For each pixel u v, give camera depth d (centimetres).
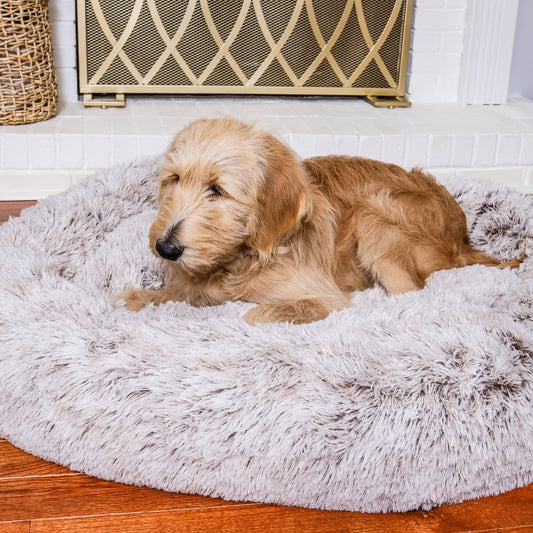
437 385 169
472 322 188
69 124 284
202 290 211
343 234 218
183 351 179
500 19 316
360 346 179
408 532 166
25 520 164
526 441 169
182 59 302
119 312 192
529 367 174
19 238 222
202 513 169
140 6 294
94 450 175
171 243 192
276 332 185
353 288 220
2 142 274
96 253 228
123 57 300
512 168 297
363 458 165
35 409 181
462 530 167
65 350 181
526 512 173
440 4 315
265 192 198
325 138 284
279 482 167
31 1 273
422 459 165
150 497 174
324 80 313
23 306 192
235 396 171
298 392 171
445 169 294
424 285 218
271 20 301
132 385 174
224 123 200
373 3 306
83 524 164
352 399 168
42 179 280
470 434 166
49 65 285
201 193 195
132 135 278
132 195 241
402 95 321
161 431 171
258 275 206
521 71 339
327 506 170
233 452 168
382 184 221
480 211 244
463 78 324
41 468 183
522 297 203
